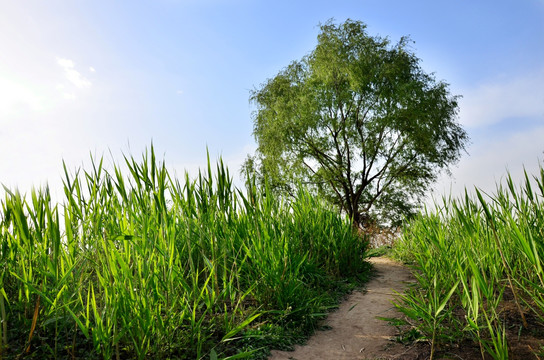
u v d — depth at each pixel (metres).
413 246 7.96
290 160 20.44
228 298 4.78
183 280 3.76
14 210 3.16
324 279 6.01
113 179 4.02
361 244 7.54
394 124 18.67
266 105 21.47
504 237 4.74
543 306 3.41
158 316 3.37
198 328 3.62
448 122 19.64
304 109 19.30
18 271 3.78
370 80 18.97
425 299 4.90
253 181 5.09
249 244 4.98
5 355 3.13
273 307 4.55
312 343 4.07
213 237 4.53
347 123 20.28
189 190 4.40
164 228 3.86
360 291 6.07
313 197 7.75
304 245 6.54
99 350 3.03
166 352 3.38
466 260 4.36
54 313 3.51
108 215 4.03
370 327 4.46
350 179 20.41
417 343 3.80
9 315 3.56
